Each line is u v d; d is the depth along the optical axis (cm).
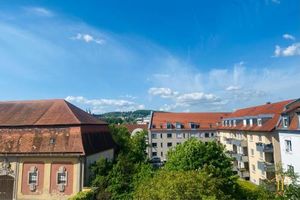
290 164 2698
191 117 7556
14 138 2748
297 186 1561
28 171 2647
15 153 2658
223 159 2350
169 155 2553
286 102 3762
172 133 7162
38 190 2600
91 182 2542
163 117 7519
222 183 2064
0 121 2911
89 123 2953
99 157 2939
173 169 2289
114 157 3431
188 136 7156
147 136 7331
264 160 3706
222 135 5972
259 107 4916
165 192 1450
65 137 2667
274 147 3438
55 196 2558
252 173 4172
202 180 1598
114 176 2461
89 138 2816
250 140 4288
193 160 2288
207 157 2292
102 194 2369
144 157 3762
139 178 2411
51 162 2617
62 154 2573
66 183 2553
